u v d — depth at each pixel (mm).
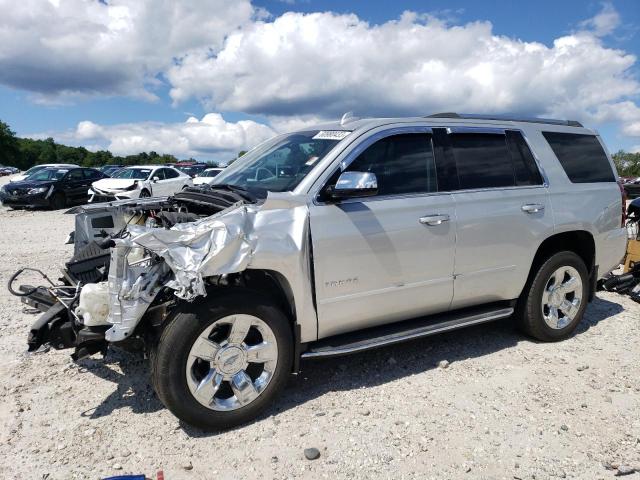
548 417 3367
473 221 4027
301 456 2951
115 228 4207
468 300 4199
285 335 3348
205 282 3250
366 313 3697
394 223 3674
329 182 3527
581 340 4719
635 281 6098
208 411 3111
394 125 3885
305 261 3342
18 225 13336
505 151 4395
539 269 4492
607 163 5094
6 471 2793
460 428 3234
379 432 3186
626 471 2803
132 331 2943
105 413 3389
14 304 5688
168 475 2783
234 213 3176
